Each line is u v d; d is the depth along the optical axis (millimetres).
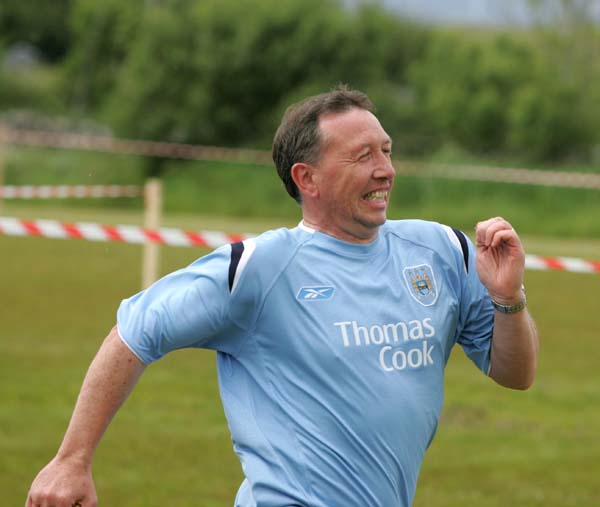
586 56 106062
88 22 164250
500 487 18141
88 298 38062
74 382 25047
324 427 8703
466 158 90688
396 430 8758
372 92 107812
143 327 8711
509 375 9508
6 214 68250
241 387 8969
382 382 8734
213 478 18281
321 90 107125
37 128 138125
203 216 86750
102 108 138250
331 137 8930
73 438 8641
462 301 9438
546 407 23844
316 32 109250
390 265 9078
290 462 8703
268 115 108875
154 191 30016
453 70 105375
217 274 8711
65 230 25047
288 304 8781
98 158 99000
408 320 8938
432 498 17469
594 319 37000
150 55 108875
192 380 25359
